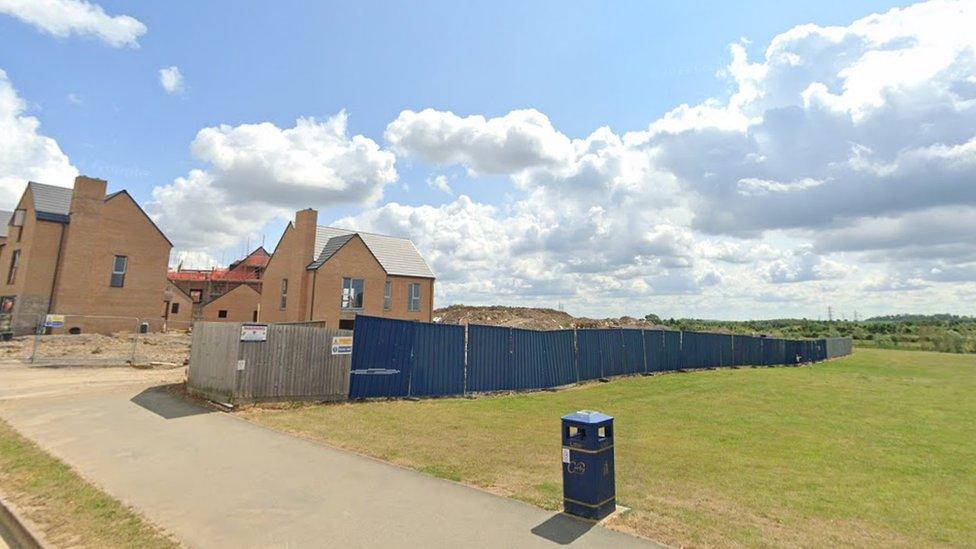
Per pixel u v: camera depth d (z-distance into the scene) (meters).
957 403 17.31
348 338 14.59
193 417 11.05
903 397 18.81
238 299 53.94
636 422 12.62
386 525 5.35
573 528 5.30
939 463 9.08
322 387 13.99
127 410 11.69
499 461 8.08
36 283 30.62
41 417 10.86
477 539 5.01
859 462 9.05
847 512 6.33
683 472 8.02
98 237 32.56
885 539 5.45
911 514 6.35
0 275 34.53
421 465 7.67
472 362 17.39
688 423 12.59
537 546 4.85
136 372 19.28
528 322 56.22
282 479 6.87
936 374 30.69
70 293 31.23
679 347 29.41
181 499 6.09
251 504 5.93
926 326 90.19
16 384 15.43
